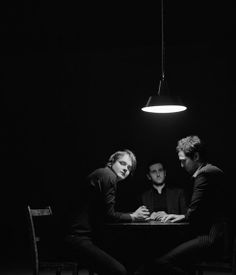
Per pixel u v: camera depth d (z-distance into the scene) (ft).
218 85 26.71
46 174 28.66
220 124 26.71
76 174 28.40
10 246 29.50
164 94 14.37
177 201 17.63
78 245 12.26
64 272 21.75
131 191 27.17
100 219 12.71
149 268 12.27
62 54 27.89
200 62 26.86
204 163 13.38
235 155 26.40
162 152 27.35
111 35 24.89
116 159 13.41
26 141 28.81
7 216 28.94
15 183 28.84
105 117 28.09
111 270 11.87
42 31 24.70
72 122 28.43
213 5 22.43
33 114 28.76
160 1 22.29
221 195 12.51
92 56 27.81
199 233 12.46
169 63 27.17
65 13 23.36
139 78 27.61
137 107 27.68
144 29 24.22
